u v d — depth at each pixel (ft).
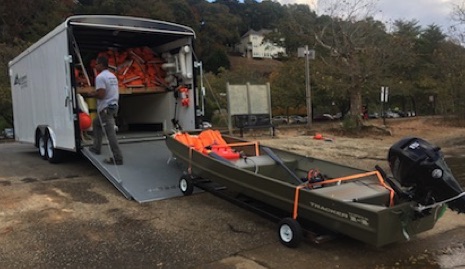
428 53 129.29
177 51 29.45
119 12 176.45
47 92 27.53
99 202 19.66
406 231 12.92
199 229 16.30
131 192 20.16
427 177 13.10
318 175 16.98
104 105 22.45
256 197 16.21
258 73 156.15
